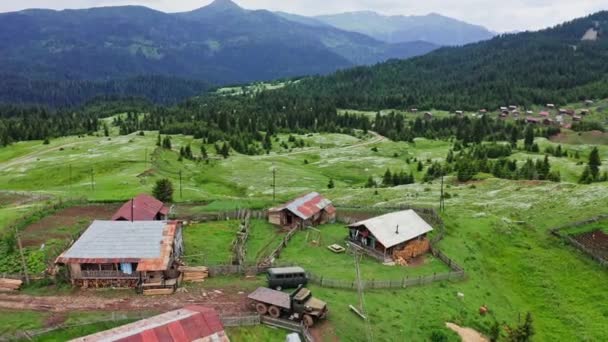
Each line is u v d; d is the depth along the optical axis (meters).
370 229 69.44
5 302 51.41
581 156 180.75
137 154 164.62
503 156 175.75
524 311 60.50
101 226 62.00
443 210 92.81
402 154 196.62
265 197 117.06
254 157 187.38
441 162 173.75
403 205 95.56
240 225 81.44
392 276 62.16
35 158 171.50
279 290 55.03
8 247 66.38
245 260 66.00
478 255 72.62
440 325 51.75
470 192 109.94
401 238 69.06
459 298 58.16
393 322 50.56
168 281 55.41
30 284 55.91
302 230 81.25
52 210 87.94
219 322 42.94
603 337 55.44
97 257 56.00
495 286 65.19
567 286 66.19
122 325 44.38
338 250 71.12
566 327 58.09
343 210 93.50
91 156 164.75
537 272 69.44
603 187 97.94
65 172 143.62
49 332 44.41
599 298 62.75
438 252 70.69
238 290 55.62
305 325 47.47
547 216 87.00
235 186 136.38
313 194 89.62
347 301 53.56
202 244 72.69
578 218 83.19
